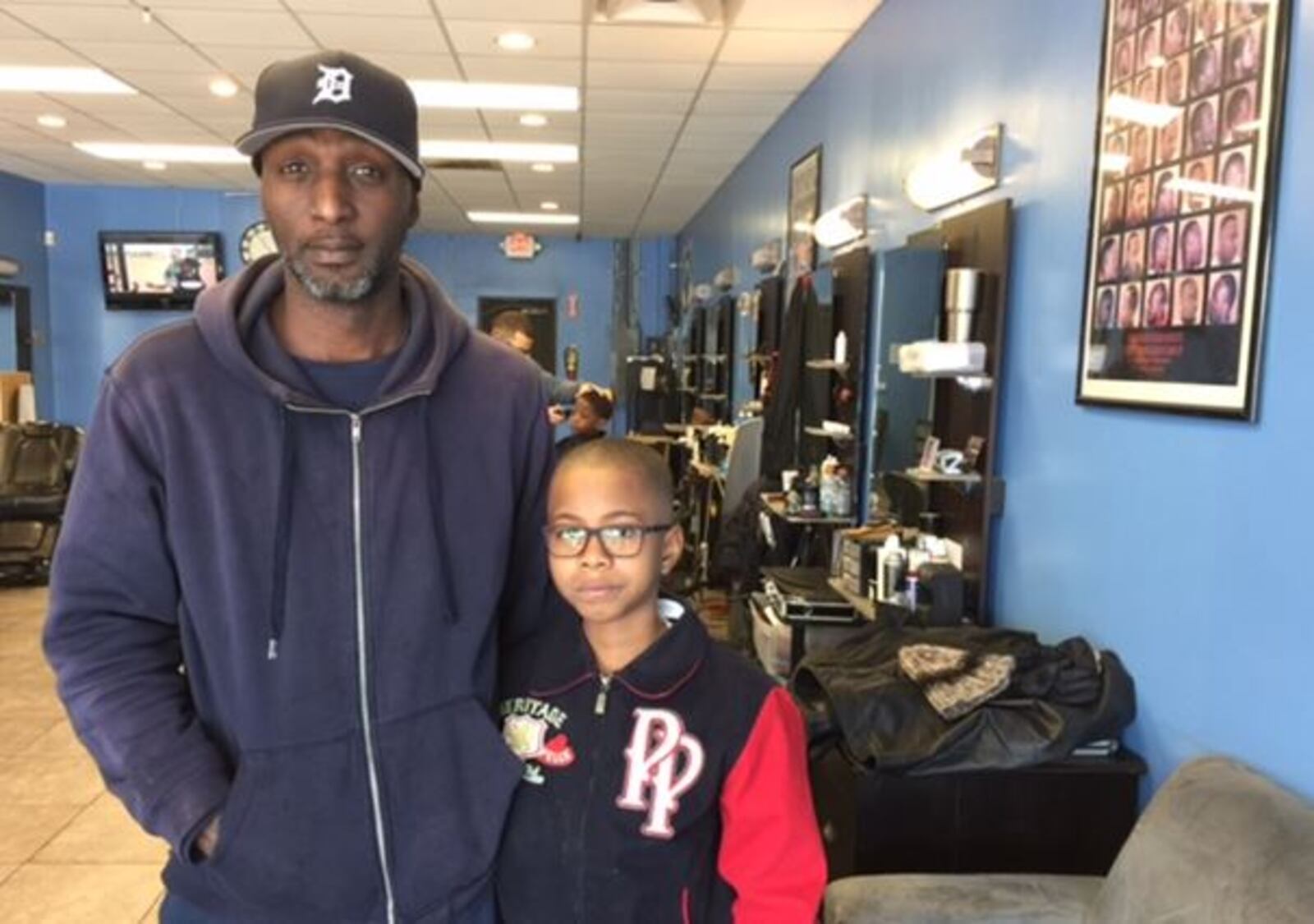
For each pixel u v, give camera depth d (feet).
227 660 3.66
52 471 22.48
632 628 4.20
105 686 3.65
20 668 15.71
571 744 4.16
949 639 7.61
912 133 11.29
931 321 10.05
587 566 4.09
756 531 14.97
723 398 23.98
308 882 3.69
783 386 15.40
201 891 3.81
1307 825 4.61
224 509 3.64
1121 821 6.45
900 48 11.77
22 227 27.91
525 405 4.32
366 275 3.69
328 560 3.71
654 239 40.32
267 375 3.69
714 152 22.34
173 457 3.63
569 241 40.45
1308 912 4.22
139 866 9.68
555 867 4.02
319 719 3.68
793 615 10.18
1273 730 5.27
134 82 17.08
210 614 3.66
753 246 21.70
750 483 16.48
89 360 29.94
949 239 9.77
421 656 3.81
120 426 3.65
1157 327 6.27
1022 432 8.33
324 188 3.58
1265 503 5.34
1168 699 6.22
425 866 3.82
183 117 19.90
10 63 16.02
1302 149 5.09
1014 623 8.43
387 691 3.75
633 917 3.95
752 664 4.61
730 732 4.06
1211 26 5.76
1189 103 5.96
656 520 4.17
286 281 3.87
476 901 4.03
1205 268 5.80
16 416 25.14
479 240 40.22
